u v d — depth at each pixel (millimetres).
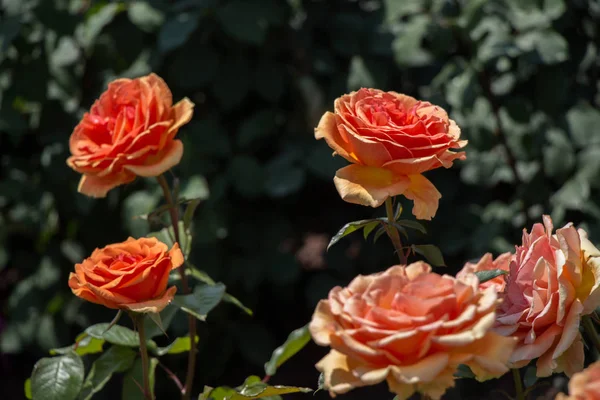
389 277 947
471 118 1793
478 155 1822
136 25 1948
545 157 1709
